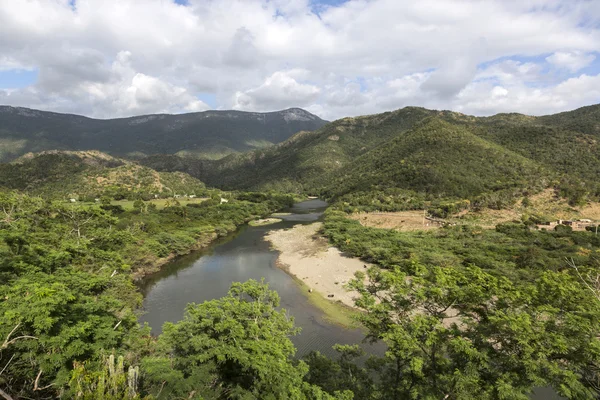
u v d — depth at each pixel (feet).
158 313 125.39
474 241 200.44
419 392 45.50
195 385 50.19
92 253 125.80
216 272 178.81
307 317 122.11
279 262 197.47
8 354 47.55
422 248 189.88
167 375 49.75
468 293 46.91
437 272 51.98
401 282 53.26
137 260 164.55
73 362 48.39
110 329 60.18
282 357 57.06
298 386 53.57
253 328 64.64
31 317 47.19
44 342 46.57
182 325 66.44
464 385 40.57
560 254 161.38
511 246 181.47
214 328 63.26
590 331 39.14
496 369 41.50
